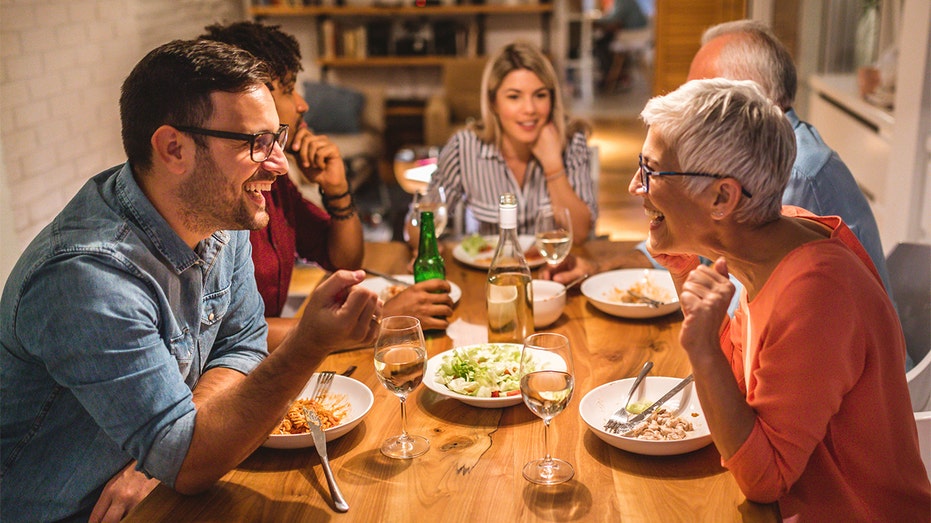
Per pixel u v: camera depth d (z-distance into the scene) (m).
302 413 1.42
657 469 1.29
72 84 3.45
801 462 1.15
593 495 1.22
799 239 1.24
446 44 7.70
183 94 1.21
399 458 1.34
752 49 1.90
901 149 3.50
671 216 1.27
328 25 7.62
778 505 1.21
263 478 1.30
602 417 1.43
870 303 1.19
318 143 2.27
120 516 1.37
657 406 1.43
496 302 1.77
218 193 1.27
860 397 1.20
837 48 5.43
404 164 6.00
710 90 1.22
